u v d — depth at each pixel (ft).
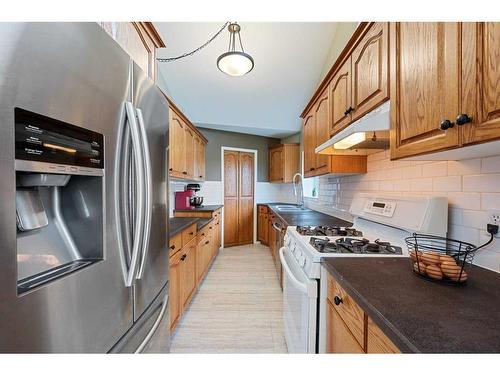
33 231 2.18
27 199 2.09
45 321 1.86
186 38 8.54
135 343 3.07
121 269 2.77
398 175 4.94
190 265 7.79
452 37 2.30
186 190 12.52
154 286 3.70
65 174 2.10
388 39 3.56
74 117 2.15
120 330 2.76
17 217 1.98
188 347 5.77
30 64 1.76
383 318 1.97
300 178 14.93
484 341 1.68
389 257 3.64
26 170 1.72
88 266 2.32
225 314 7.29
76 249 2.52
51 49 1.93
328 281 3.50
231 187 16.10
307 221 7.55
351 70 4.92
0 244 1.56
